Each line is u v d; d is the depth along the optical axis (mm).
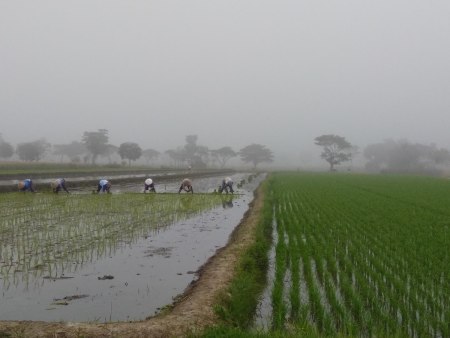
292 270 10125
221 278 9508
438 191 34375
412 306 7805
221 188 33406
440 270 9977
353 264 10930
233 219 19844
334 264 10469
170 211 21422
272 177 59594
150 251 12844
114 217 18859
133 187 40125
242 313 7742
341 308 7562
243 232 15312
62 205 22516
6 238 14016
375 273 9516
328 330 6906
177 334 6730
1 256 11727
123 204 23672
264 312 8195
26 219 17906
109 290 9242
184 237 15148
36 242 13516
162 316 7523
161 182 49656
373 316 7473
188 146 134375
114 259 11773
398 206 23297
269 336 6285
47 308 8180
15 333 6621
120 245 13523
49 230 15539
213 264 10984
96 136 101000
